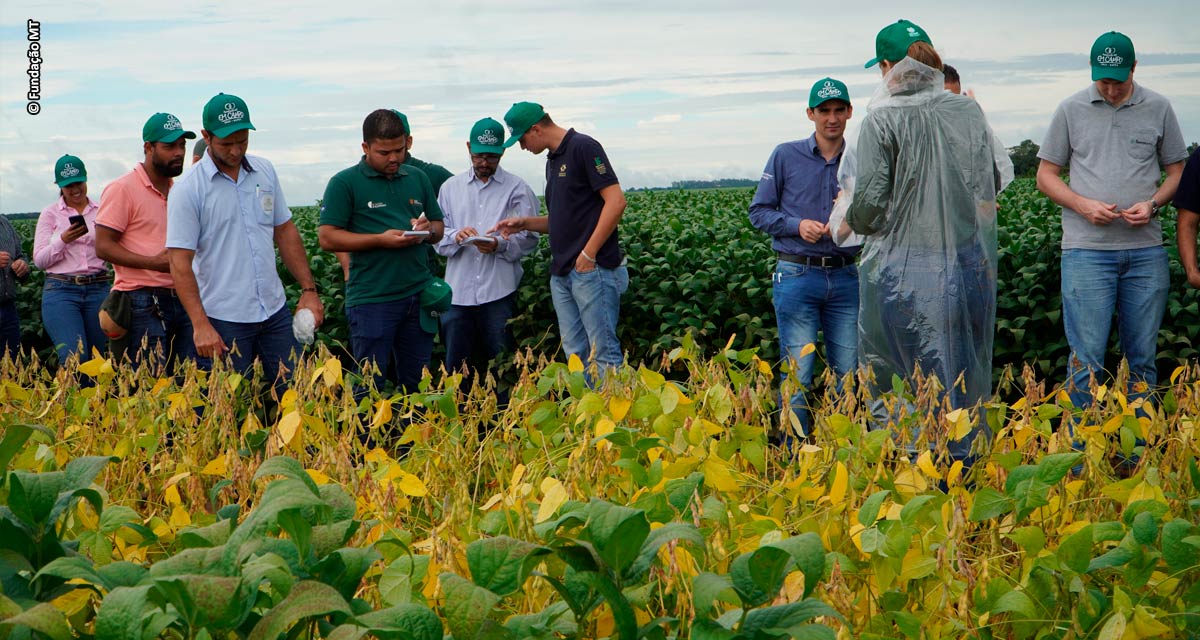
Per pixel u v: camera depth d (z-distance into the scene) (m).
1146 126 5.42
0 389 3.25
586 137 6.31
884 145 4.02
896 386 2.74
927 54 4.03
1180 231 5.51
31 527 1.44
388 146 5.92
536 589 1.71
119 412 3.02
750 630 1.36
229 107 5.16
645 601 1.63
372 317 6.01
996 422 2.56
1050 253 6.84
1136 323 5.59
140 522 2.08
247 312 5.44
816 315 5.66
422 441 2.82
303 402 2.79
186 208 5.21
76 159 7.75
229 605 1.27
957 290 4.06
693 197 19.88
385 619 1.33
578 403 2.61
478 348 7.72
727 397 2.47
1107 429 2.42
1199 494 2.15
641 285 7.75
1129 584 1.77
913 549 1.90
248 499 2.48
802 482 2.25
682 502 1.77
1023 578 1.87
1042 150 5.74
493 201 7.19
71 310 7.93
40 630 1.18
